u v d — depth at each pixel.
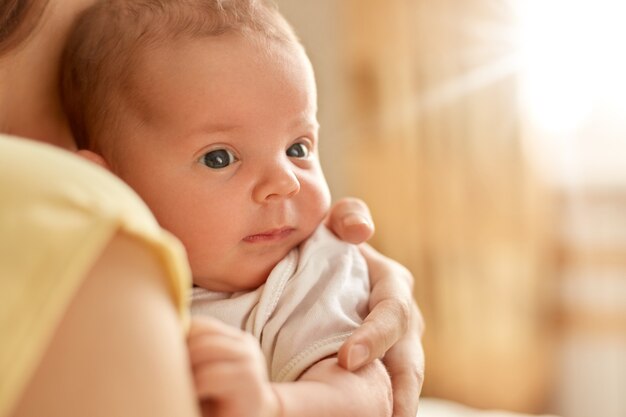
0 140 0.46
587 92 2.85
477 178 2.90
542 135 2.87
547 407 2.93
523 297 2.90
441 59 2.91
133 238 0.44
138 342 0.41
